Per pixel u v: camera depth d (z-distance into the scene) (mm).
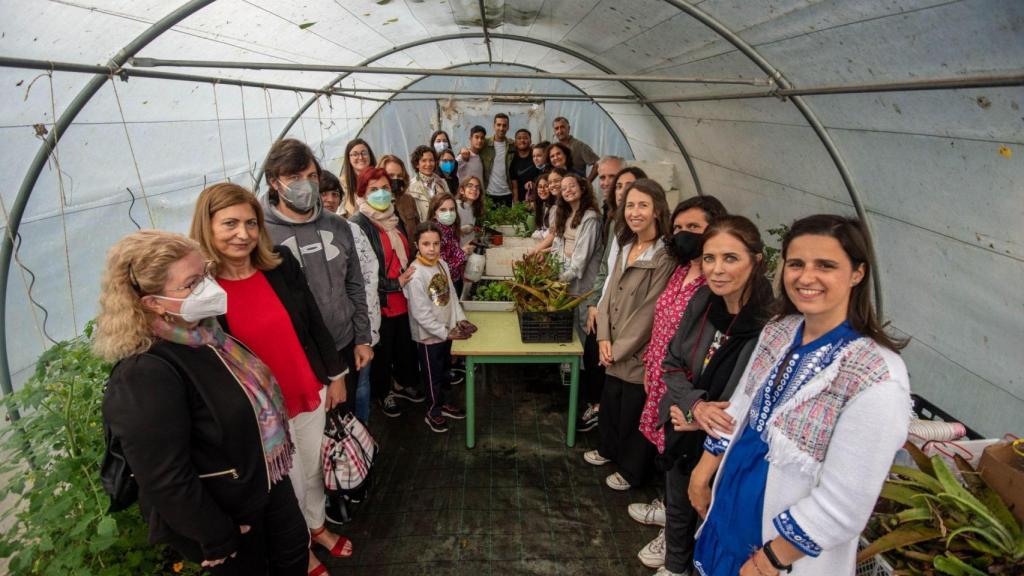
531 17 4703
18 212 2320
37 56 2061
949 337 2471
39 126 2197
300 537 1999
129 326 1364
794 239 1273
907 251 2674
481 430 3641
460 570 2506
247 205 1852
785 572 1380
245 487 1624
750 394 1541
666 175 6305
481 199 5176
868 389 1172
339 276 2543
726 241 1697
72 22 2033
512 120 8555
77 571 1673
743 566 1446
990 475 1641
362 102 7023
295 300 2107
